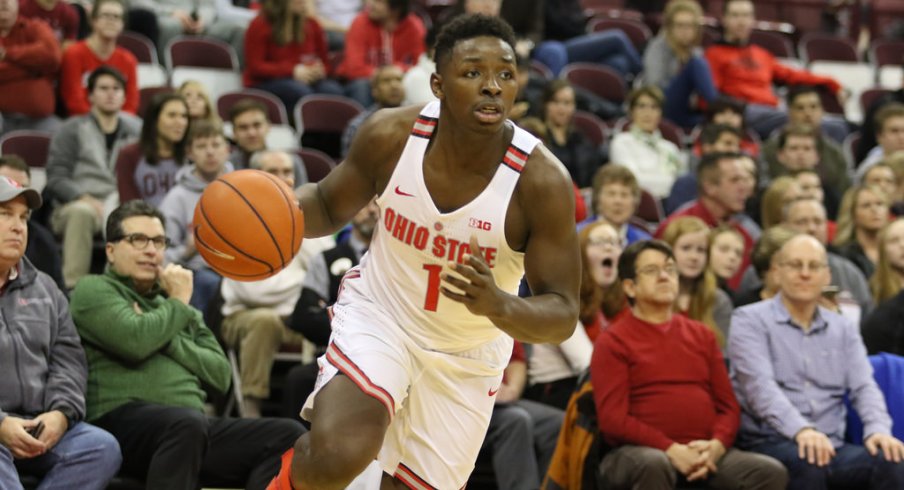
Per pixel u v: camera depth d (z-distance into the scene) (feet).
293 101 57.41
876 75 73.36
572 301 20.97
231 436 30.25
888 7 81.66
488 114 19.97
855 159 59.16
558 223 21.07
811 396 33.47
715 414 32.37
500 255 21.44
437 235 21.18
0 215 27.81
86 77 52.19
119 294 30.42
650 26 77.61
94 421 29.73
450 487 23.03
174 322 30.27
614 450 31.40
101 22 51.98
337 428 20.48
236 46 63.21
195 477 28.73
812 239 33.91
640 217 49.62
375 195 22.71
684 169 54.34
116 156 45.83
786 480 31.09
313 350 38.14
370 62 59.52
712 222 43.83
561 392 35.60
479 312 19.10
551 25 68.74
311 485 20.61
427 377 22.20
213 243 20.77
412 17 61.05
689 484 31.83
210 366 31.07
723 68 63.21
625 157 53.42
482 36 20.06
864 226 43.83
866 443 32.19
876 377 34.40
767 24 79.82
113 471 27.91
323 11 68.64
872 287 41.24
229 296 38.11
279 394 39.60
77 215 41.32
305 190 22.29
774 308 34.12
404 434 22.54
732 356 33.99
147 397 30.04
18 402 27.81
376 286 22.15
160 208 40.47
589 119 56.44
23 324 28.19
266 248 20.75
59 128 46.85
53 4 56.90
